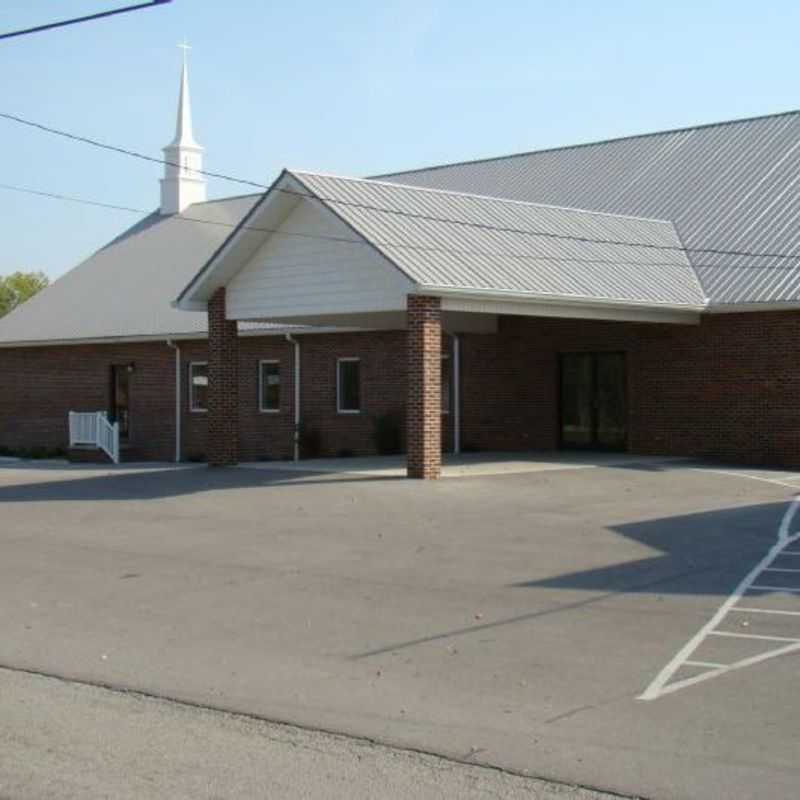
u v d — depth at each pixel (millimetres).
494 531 15781
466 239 23344
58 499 20719
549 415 29078
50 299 42250
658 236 28094
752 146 31375
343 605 11562
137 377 37156
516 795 6363
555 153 35906
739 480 21469
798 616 10641
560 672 8898
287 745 7312
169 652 9852
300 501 19016
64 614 11469
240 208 43500
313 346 32594
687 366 26516
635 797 6309
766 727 7406
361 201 23156
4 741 7438
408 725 7672
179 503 19375
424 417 21219
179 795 6406
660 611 10914
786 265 25625
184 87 45594
